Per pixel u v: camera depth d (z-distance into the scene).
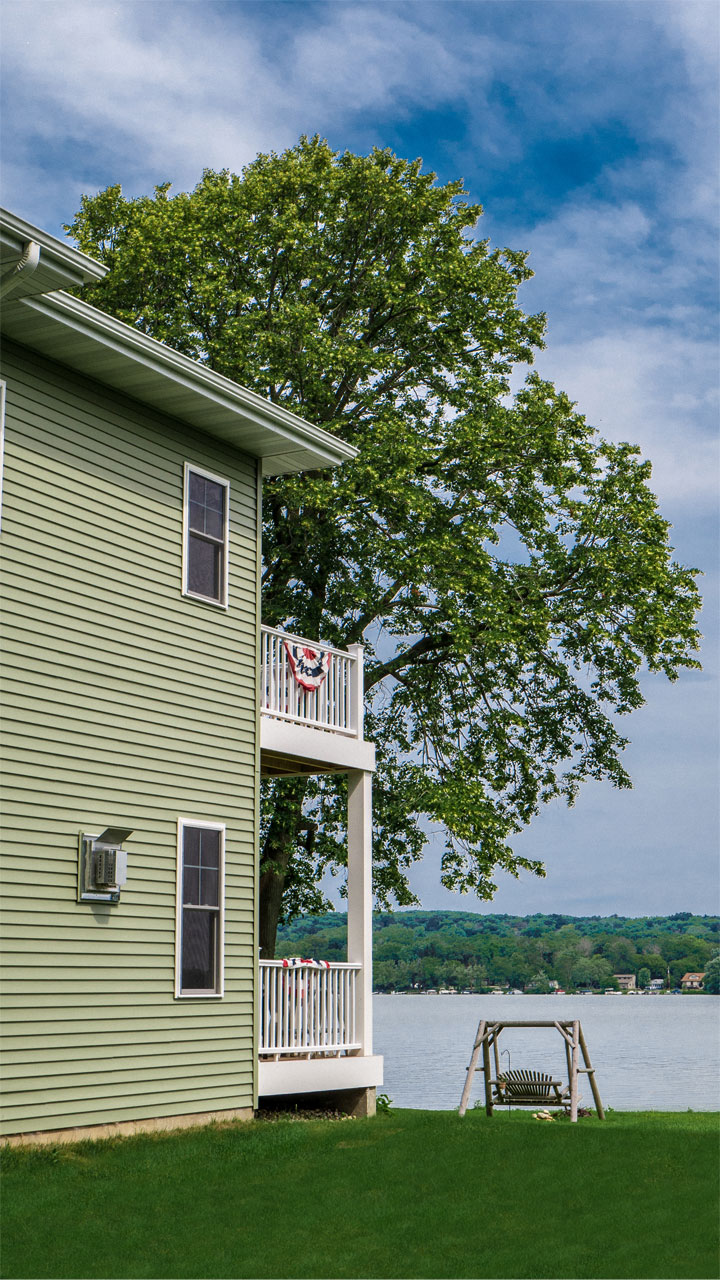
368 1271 8.00
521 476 24.52
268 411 15.04
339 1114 16.41
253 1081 14.79
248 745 15.43
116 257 23.84
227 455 15.84
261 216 24.44
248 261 24.53
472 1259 8.25
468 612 23.92
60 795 12.52
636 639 25.00
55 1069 12.09
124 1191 10.07
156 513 14.41
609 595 24.45
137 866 13.45
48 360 13.06
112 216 25.67
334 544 24.17
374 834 24.52
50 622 12.65
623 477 25.38
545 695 26.47
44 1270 7.90
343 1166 11.23
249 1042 14.84
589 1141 12.56
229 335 22.78
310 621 23.94
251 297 23.41
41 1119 11.86
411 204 24.38
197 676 14.73
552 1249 8.45
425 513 22.53
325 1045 16.08
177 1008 13.81
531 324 26.31
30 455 12.65
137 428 14.26
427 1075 37.16
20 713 12.16
